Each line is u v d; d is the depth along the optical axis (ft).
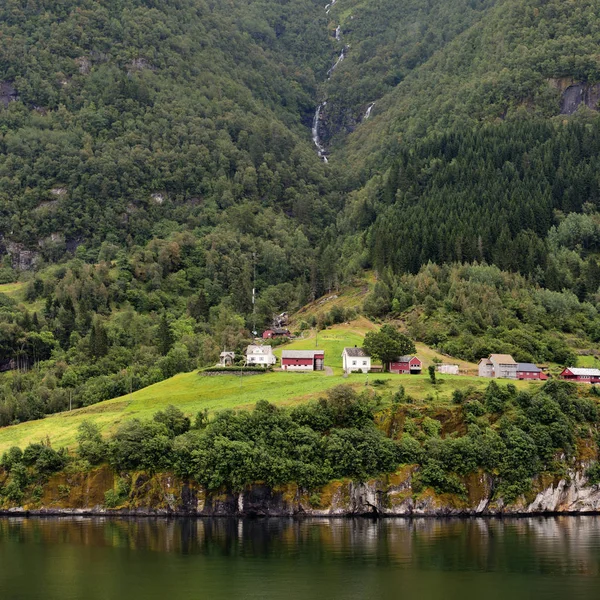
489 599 504.43
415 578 545.85
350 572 558.15
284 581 540.52
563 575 552.41
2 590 528.63
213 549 619.67
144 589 526.98
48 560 591.78
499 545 630.33
